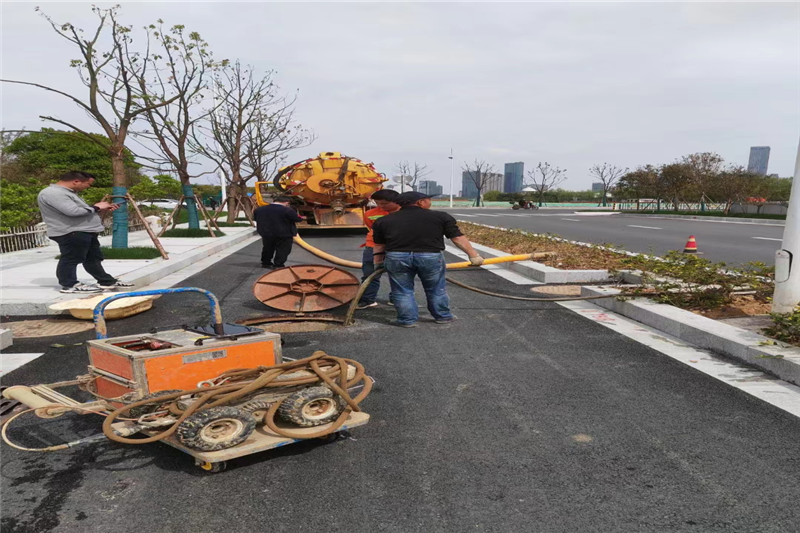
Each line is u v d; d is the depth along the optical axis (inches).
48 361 200.4
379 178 730.8
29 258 474.0
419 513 105.0
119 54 455.5
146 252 460.8
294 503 108.7
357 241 686.5
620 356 204.8
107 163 1585.9
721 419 147.5
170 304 302.7
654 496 110.6
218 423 115.9
